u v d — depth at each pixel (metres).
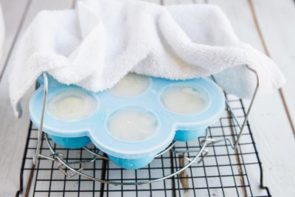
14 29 0.91
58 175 0.62
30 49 0.58
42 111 0.52
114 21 0.66
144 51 0.59
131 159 0.53
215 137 0.68
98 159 0.64
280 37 0.91
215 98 0.59
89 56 0.57
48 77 0.59
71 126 0.54
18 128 0.70
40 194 0.60
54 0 1.01
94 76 0.56
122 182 0.58
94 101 0.57
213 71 0.58
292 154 0.67
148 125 0.55
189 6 0.68
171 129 0.54
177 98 0.59
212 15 0.65
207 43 0.65
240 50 0.55
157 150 0.52
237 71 0.59
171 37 0.60
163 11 0.65
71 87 0.59
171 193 0.60
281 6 1.01
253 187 0.62
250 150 0.67
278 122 0.72
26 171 0.63
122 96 0.59
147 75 0.62
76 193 0.60
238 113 0.73
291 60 0.85
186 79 0.61
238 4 1.02
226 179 0.62
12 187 0.61
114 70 0.59
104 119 0.55
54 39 0.62
